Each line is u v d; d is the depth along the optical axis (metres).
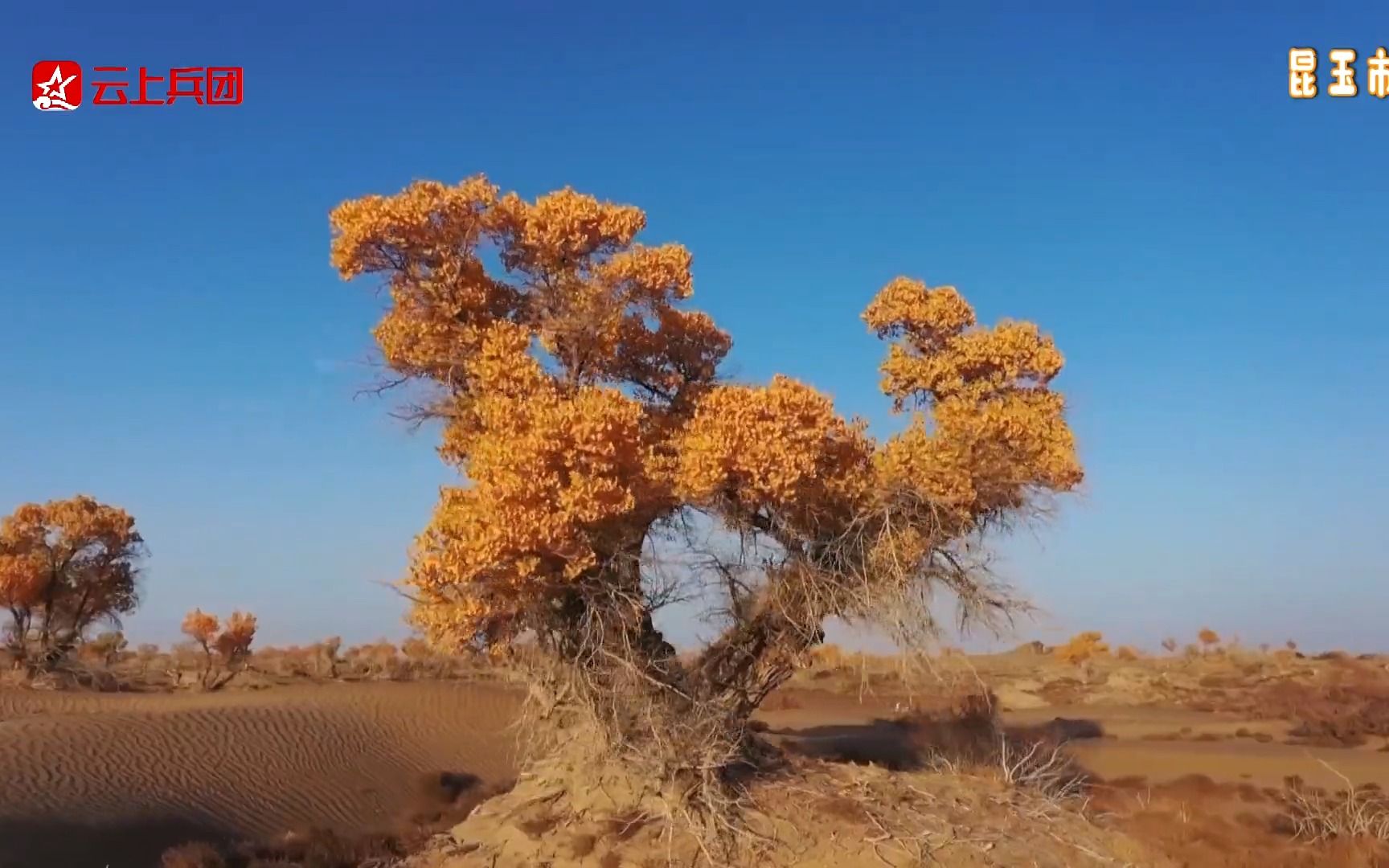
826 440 17.20
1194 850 19.72
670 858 16.64
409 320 18.48
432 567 14.85
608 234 18.88
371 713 34.59
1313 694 48.31
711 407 16.52
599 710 17.41
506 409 15.57
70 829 20.16
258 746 28.52
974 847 17.70
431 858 18.25
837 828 17.62
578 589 16.52
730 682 18.83
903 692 43.84
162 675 51.66
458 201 18.16
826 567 18.33
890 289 20.36
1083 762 31.55
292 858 19.23
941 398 19.88
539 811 18.20
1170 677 61.47
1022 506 19.45
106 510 48.00
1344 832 21.08
